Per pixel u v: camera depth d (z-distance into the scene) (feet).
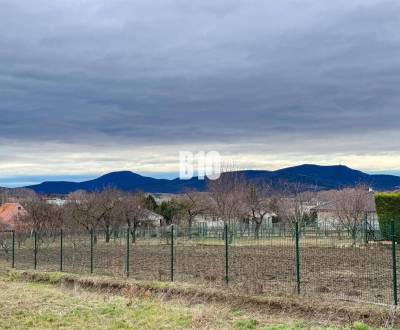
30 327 45.16
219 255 101.55
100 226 181.78
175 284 63.05
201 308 51.39
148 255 107.24
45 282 77.87
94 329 44.37
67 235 176.76
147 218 213.87
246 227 161.58
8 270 91.09
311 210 180.45
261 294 55.83
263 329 42.80
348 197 152.35
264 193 186.39
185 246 130.62
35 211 179.83
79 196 190.19
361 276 69.00
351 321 45.85
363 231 126.00
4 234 146.82
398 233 109.91
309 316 48.85
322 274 71.36
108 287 68.44
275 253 100.99
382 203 115.85
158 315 48.73
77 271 83.66
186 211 221.05
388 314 45.55
